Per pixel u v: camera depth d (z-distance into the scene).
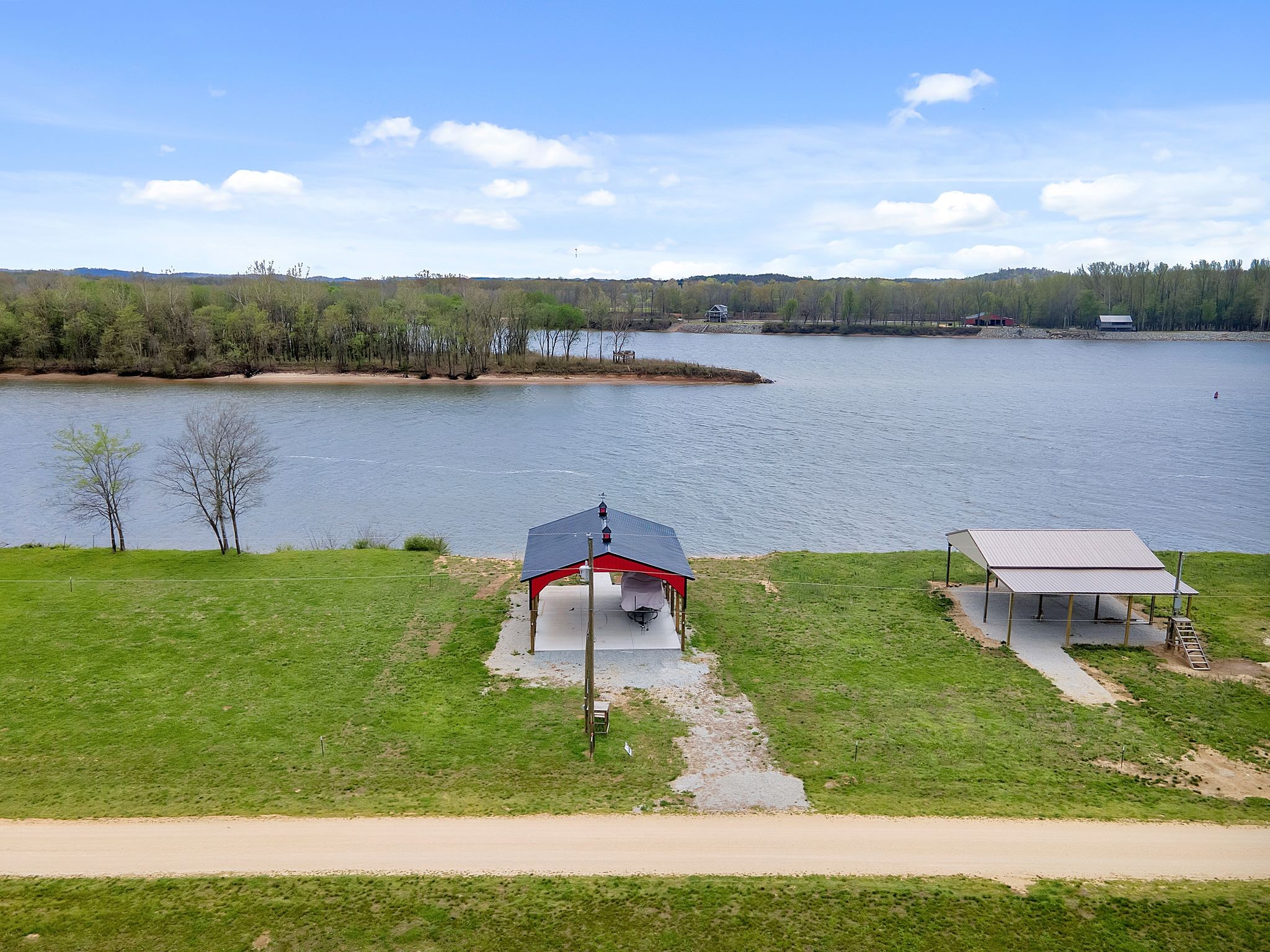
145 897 22.20
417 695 34.53
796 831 25.48
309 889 22.59
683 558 41.25
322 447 94.81
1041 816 26.31
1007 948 20.69
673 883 22.91
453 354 157.88
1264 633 40.56
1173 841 24.95
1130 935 21.05
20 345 149.50
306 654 37.84
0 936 20.70
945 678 36.22
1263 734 31.70
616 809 26.66
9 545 60.28
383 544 57.88
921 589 46.53
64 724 31.72
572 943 20.81
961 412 126.81
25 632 38.97
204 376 146.50
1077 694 34.84
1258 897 22.33
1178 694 34.81
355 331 162.75
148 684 34.84
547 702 34.00
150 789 27.70
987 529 45.25
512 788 27.95
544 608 43.31
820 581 47.84
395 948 20.58
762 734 31.70
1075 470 88.06
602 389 148.88
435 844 24.67
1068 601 44.62
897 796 27.53
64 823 25.62
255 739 31.02
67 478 76.12
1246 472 86.75
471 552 59.72
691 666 37.28
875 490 79.25
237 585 45.41
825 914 21.70
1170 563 50.47
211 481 71.94
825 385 159.75
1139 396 143.62
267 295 166.00
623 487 79.38
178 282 190.50
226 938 20.88
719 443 101.75
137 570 47.38
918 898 22.27
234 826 25.56
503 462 89.44
